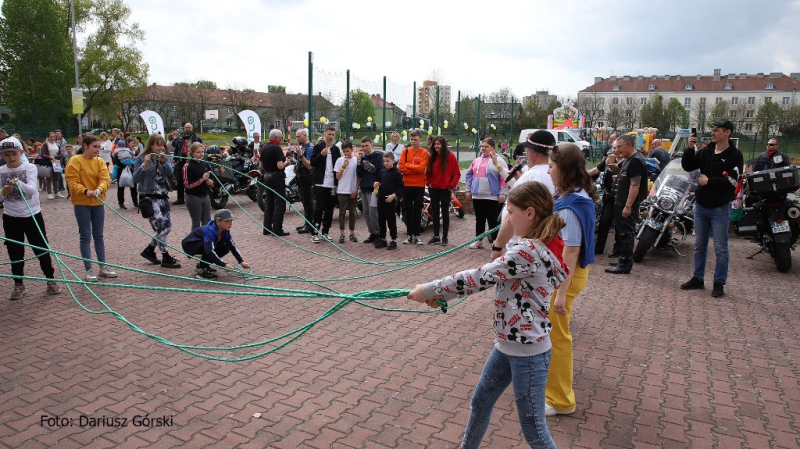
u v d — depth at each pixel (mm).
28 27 46250
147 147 7441
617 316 5816
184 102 57094
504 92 44344
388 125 19062
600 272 7738
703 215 6656
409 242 9516
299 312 5840
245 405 3816
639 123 72312
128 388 4051
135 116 58469
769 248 8016
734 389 4164
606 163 9352
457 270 7734
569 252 3502
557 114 33312
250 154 14234
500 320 2789
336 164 9453
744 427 3615
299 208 13531
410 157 9242
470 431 3025
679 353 4844
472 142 25172
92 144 6664
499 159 9047
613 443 3404
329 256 7887
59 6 48156
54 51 46500
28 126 33125
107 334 5117
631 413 3781
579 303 6254
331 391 4027
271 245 9359
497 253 3795
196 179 7840
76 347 4801
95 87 51031
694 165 6785
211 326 5379
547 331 2781
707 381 4293
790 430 3582
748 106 82375
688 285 6883
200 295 6414
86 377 4227
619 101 96250
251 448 3301
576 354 4797
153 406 3789
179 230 10445
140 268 7648
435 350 4816
